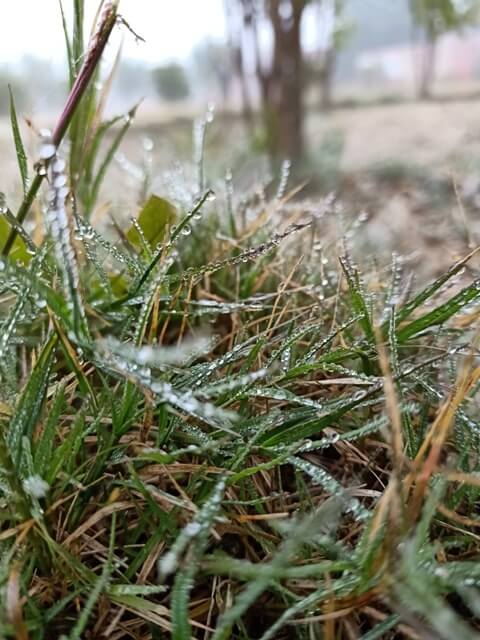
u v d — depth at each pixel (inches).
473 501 4.6
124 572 4.4
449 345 6.1
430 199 15.9
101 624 4.0
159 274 4.9
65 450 4.3
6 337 4.7
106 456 4.5
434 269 10.4
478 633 4.0
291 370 4.9
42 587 4.1
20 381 5.7
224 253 7.6
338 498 3.8
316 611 4.0
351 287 5.5
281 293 6.3
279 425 4.8
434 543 3.9
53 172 4.3
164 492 4.3
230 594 4.0
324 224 10.7
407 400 5.4
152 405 4.5
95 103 7.7
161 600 4.3
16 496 3.9
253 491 4.7
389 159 21.3
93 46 5.1
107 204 8.8
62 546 4.1
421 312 7.0
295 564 4.2
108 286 5.8
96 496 4.6
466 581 3.5
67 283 3.9
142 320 4.6
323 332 6.6
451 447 5.6
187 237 7.9
